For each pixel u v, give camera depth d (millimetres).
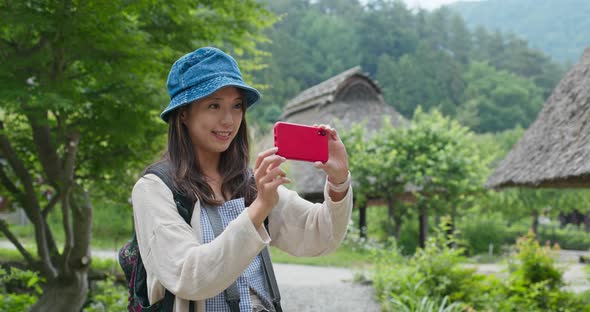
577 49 146500
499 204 23281
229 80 1325
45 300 6117
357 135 16453
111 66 4652
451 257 6492
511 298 5785
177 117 1403
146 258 1256
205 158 1461
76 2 4281
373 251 9031
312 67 60969
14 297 5703
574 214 35344
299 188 15461
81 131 5312
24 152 6715
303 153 1337
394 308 6344
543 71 77812
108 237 16031
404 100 61406
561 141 6473
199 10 5684
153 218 1253
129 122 5023
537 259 6129
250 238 1149
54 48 4539
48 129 5820
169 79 1399
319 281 8992
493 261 16875
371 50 69312
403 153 15648
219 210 1380
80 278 6309
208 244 1177
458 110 61094
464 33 83062
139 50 4543
